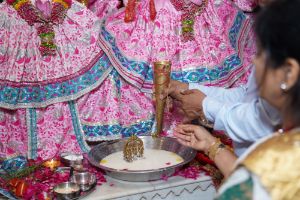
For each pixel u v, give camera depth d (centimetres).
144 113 203
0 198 163
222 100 171
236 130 142
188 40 199
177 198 172
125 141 191
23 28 185
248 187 79
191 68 197
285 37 81
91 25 194
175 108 199
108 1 208
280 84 86
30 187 159
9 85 186
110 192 162
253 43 215
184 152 181
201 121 170
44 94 189
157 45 196
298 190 78
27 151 193
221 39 202
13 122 194
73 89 193
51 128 196
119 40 195
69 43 192
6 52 186
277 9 83
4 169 187
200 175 176
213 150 134
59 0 187
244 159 83
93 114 200
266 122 133
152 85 197
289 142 82
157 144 189
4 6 184
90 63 194
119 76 200
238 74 202
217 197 82
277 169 79
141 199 165
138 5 199
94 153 179
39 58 188
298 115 86
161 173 166
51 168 182
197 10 199
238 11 210
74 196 154
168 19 197
